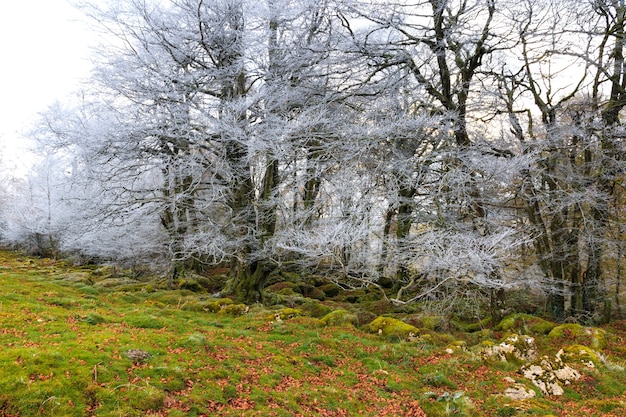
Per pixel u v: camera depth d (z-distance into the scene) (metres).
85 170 13.11
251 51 13.28
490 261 9.40
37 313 8.59
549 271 14.42
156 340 7.54
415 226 17.91
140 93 13.00
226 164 12.61
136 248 18.38
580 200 12.45
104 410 5.05
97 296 12.71
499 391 7.55
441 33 12.84
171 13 13.59
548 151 13.41
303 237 10.51
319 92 13.32
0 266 18.64
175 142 12.80
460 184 12.03
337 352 9.15
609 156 13.76
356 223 10.52
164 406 5.43
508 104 13.85
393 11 12.15
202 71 13.10
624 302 17.95
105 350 6.55
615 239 14.42
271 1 12.73
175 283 17.00
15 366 5.48
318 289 18.91
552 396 7.63
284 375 7.36
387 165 11.88
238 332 9.62
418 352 9.38
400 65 14.26
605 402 7.16
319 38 13.77
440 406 6.83
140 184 16.70
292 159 12.52
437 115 12.56
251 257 13.56
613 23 14.15
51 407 4.87
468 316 13.46
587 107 14.17
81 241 17.06
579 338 11.05
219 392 6.11
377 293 17.94
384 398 7.11
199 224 16.16
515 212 15.56
